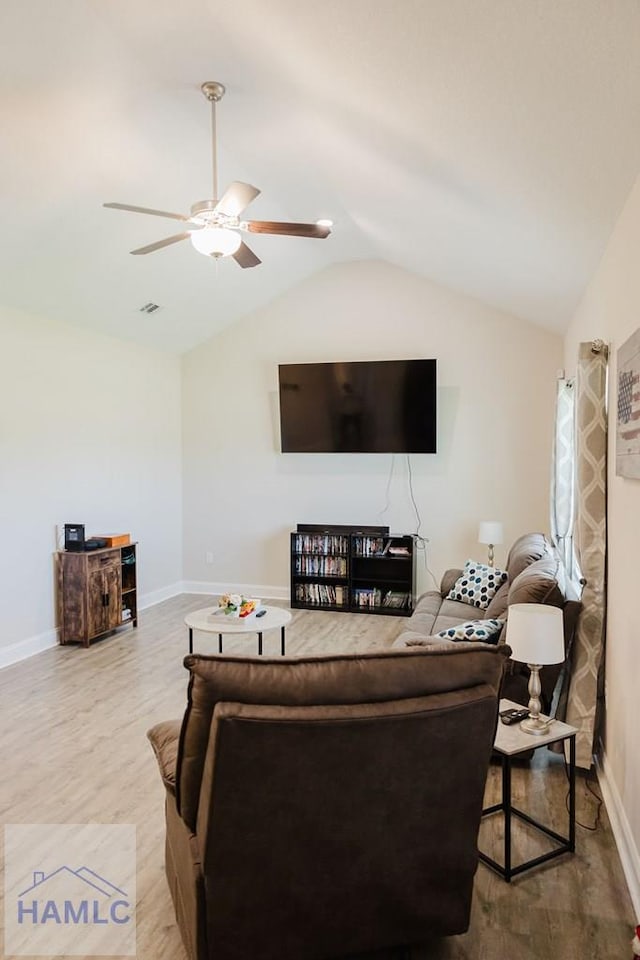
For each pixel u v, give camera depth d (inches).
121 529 238.7
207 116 132.3
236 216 120.4
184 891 72.2
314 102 115.0
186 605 257.0
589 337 150.6
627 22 60.7
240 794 60.8
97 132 130.9
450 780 66.5
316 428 249.3
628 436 93.8
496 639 126.5
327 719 59.9
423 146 112.1
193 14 96.8
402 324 247.3
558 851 94.4
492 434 239.1
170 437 270.8
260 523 269.0
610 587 116.8
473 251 169.6
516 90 81.3
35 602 195.9
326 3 79.0
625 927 80.0
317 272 255.0
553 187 105.8
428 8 71.5
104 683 168.9
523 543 185.5
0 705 154.3
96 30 103.3
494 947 76.9
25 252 163.0
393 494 251.1
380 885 68.0
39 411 198.1
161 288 211.5
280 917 66.5
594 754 121.9
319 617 235.9
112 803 110.3
